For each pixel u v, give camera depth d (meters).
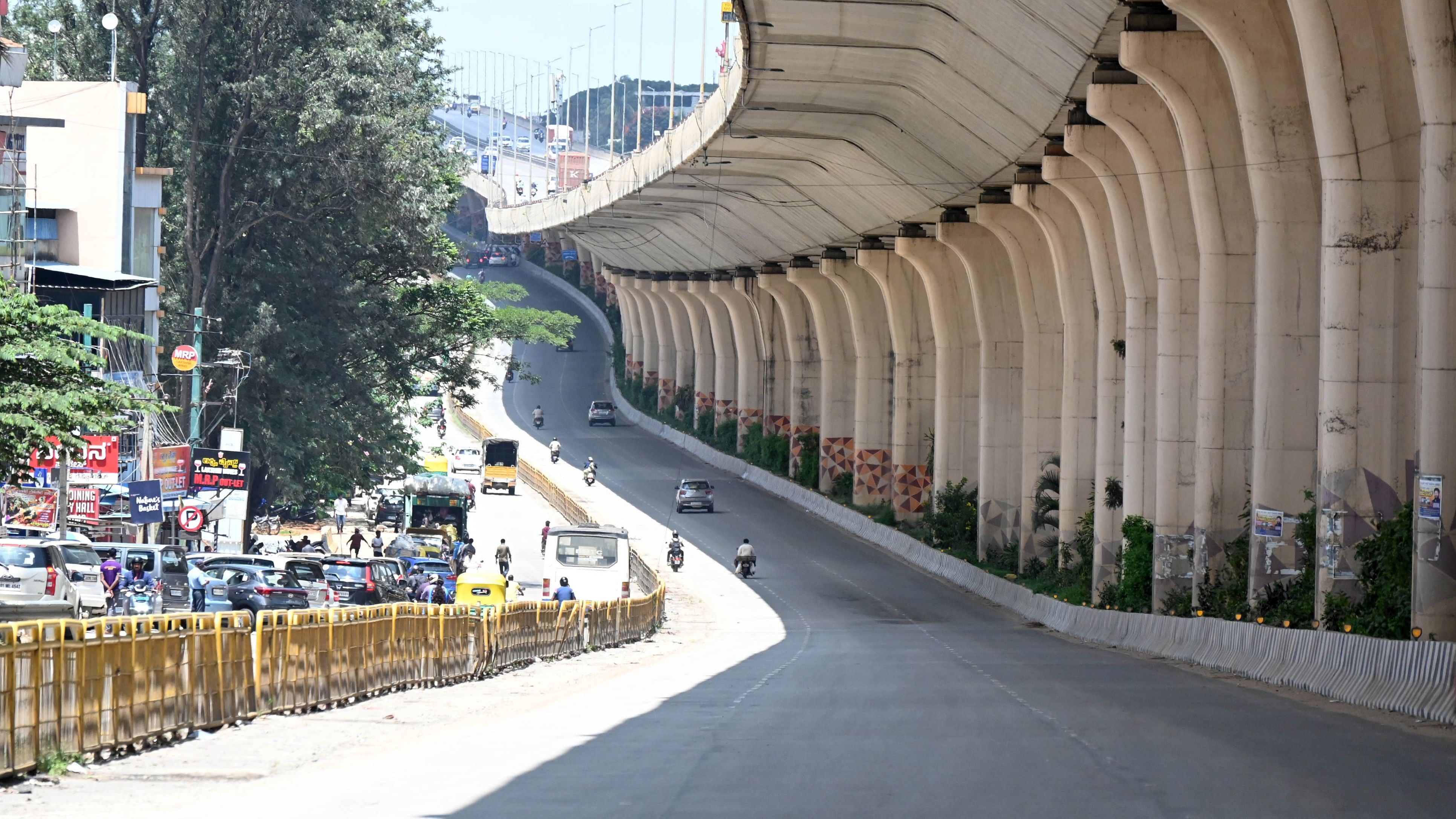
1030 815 17.05
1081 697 35.72
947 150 84.88
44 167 79.00
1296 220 53.19
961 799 18.31
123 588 56.88
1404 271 45.81
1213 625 51.84
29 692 21.91
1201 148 58.78
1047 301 94.12
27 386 42.44
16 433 42.03
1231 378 60.03
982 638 71.62
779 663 51.81
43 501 68.81
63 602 48.22
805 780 20.08
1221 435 60.06
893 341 124.88
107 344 76.44
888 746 24.28
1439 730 29.05
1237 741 25.03
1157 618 60.19
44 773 22.03
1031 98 68.94
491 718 32.81
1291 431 53.47
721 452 174.50
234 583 55.84
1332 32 45.03
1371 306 45.91
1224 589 58.56
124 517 70.44
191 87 93.69
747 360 173.12
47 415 42.19
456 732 28.97
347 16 96.19
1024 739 25.16
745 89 81.19
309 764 24.11
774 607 90.25
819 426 153.12
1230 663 48.44
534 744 25.45
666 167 117.12
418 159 96.44
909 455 124.19
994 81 68.88
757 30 69.50
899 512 124.19
